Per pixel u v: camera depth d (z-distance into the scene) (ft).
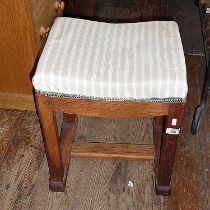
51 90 3.35
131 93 3.27
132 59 3.44
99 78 3.26
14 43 4.65
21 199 4.30
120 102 3.38
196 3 7.93
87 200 4.30
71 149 4.45
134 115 3.49
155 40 3.67
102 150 4.42
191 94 5.74
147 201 4.28
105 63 3.40
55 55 3.45
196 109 4.89
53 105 3.49
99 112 3.49
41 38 4.83
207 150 4.87
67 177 4.52
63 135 4.63
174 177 4.54
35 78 3.29
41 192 4.37
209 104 5.54
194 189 4.42
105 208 4.22
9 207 4.22
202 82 5.97
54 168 4.14
